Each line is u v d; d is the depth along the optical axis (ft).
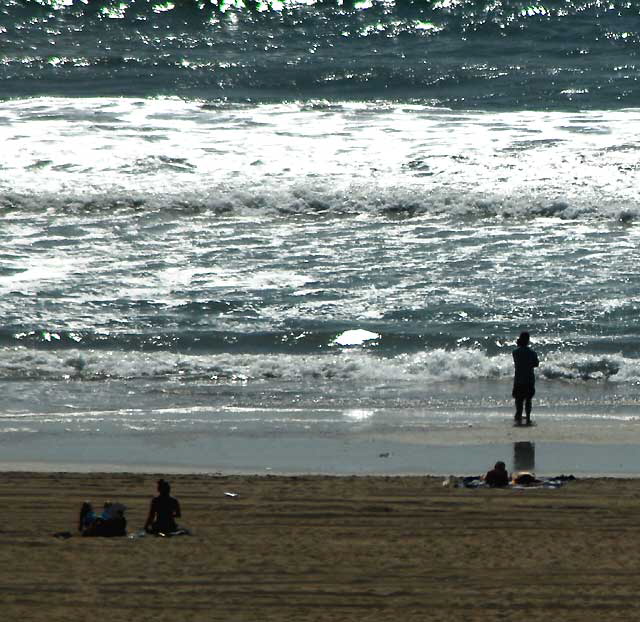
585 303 247.70
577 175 321.73
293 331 237.04
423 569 111.04
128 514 138.31
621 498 145.07
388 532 127.13
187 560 113.91
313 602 100.42
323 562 113.50
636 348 229.04
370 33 483.51
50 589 103.35
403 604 99.81
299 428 189.47
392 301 249.75
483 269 266.36
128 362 222.69
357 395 208.64
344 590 103.86
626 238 285.84
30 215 299.58
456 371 220.84
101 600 100.32
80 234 287.89
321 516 135.74
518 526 130.31
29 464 168.66
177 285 258.37
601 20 492.13
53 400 204.03
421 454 174.81
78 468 167.02
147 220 297.74
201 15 497.05
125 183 317.83
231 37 478.18
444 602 100.48
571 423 192.65
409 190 312.29
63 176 321.73
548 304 247.29
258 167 328.90
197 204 306.76
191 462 170.40
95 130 360.28
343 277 262.26
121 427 189.26
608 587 104.94
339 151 342.44
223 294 253.65
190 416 195.72
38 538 124.77
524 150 342.23
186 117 378.32
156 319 242.17
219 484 153.99
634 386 214.69
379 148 345.31
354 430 188.24
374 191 311.68
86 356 224.53
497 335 234.38
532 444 180.24
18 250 276.21
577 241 283.79
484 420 194.49
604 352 228.02
